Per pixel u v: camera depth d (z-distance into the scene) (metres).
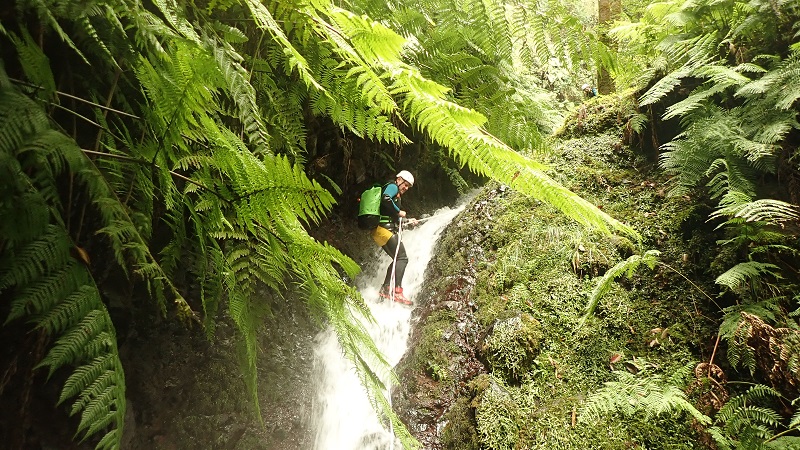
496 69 2.30
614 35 3.95
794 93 2.46
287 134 2.50
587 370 2.67
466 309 3.47
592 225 1.54
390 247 4.62
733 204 2.46
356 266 1.45
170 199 1.27
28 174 1.21
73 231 1.86
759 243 2.56
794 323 2.24
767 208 2.27
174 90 1.13
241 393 3.19
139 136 1.88
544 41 2.25
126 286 2.51
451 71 2.25
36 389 2.05
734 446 1.99
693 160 2.88
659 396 2.15
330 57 1.85
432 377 3.17
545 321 2.96
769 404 2.11
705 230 2.93
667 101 3.55
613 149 3.86
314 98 2.06
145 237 1.37
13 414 1.92
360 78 1.30
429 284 4.25
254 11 1.29
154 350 2.85
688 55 3.20
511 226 3.77
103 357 1.08
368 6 2.08
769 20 2.94
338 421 3.58
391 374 1.76
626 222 3.26
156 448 2.68
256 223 1.55
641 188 3.47
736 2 3.13
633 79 4.04
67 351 0.99
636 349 2.66
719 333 2.36
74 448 2.20
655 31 3.79
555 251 3.36
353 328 1.59
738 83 2.74
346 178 4.91
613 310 2.86
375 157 5.18
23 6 1.12
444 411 2.93
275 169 1.18
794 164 2.67
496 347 2.93
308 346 3.94
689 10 3.29
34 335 1.73
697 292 2.72
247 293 1.53
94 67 1.71
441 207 6.27
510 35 2.18
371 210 4.62
